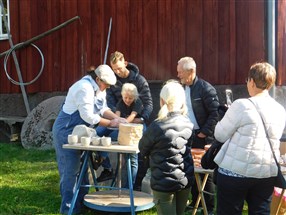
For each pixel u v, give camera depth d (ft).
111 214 17.84
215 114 17.37
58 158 17.67
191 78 17.56
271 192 12.05
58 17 34.19
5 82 37.06
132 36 30.60
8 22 36.81
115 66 20.68
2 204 18.98
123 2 30.89
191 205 17.74
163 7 29.37
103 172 19.93
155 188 13.30
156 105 29.58
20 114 36.50
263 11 26.16
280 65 25.85
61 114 17.54
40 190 21.24
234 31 27.07
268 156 11.69
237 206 12.01
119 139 16.85
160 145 13.10
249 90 12.32
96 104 17.75
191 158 13.71
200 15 28.12
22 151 30.68
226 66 27.37
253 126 11.62
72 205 17.01
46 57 34.86
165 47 29.40
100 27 32.04
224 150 12.04
